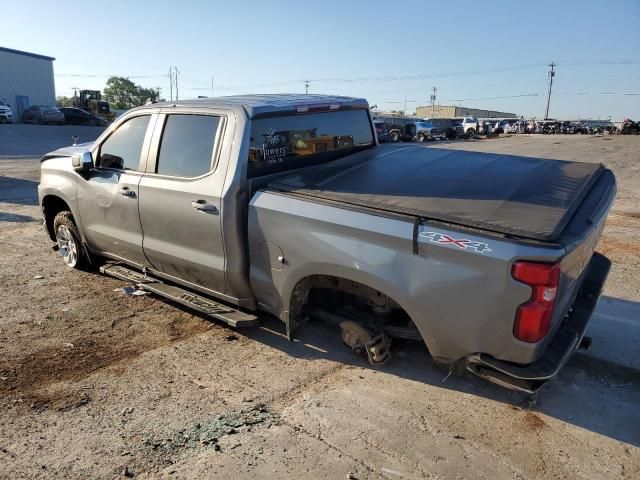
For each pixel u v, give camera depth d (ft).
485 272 9.69
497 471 9.46
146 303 17.13
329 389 12.08
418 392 11.94
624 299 17.71
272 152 13.79
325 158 15.46
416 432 10.51
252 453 9.87
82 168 16.83
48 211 20.53
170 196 14.34
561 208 10.47
